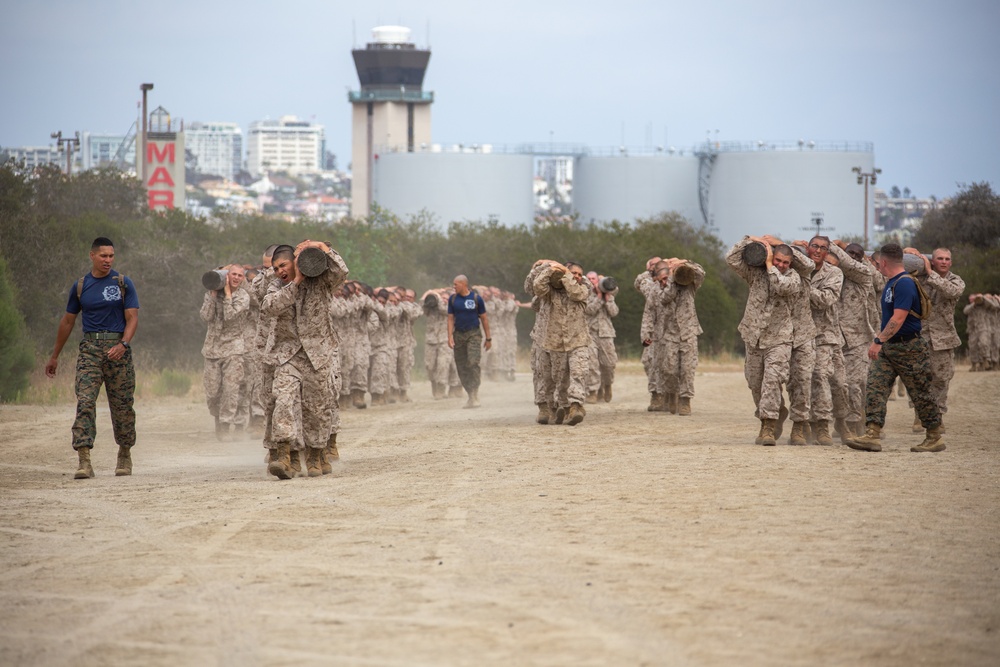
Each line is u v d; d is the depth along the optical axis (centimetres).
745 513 1970
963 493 2164
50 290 7181
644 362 4300
